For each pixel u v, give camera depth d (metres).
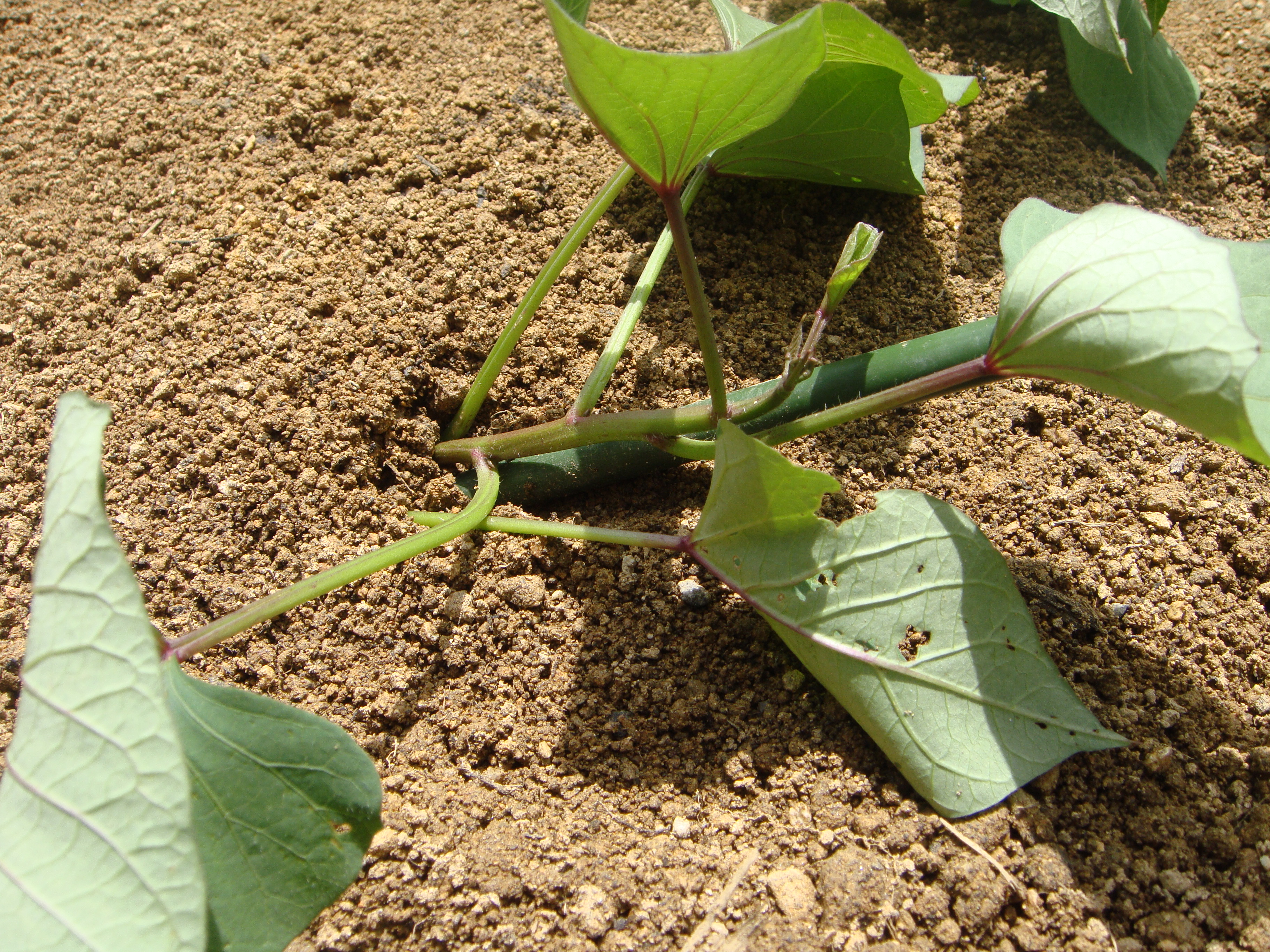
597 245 0.38
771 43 0.23
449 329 0.36
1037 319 0.26
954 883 0.27
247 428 0.33
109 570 0.22
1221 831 0.27
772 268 0.38
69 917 0.21
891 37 0.30
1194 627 0.31
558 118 0.40
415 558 0.31
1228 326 0.24
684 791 0.29
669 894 0.27
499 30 0.43
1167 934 0.26
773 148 0.36
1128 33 0.39
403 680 0.30
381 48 0.42
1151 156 0.39
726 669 0.30
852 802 0.28
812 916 0.26
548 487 0.34
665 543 0.29
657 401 0.35
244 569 0.32
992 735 0.27
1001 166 0.40
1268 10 0.44
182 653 0.26
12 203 0.38
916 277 0.37
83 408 0.24
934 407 0.35
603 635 0.31
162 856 0.21
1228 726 0.29
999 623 0.28
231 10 0.43
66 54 0.42
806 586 0.28
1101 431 0.34
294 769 0.25
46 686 0.22
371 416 0.34
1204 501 0.33
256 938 0.24
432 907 0.27
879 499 0.28
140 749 0.22
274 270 0.36
